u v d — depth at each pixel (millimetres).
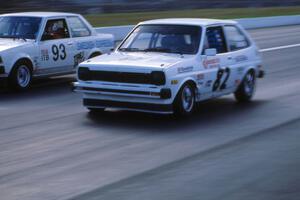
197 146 19141
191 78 23578
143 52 24938
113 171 16172
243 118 23984
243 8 102250
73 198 13906
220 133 21109
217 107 26547
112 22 69750
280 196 14062
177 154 18094
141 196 14023
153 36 25453
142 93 22547
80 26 34906
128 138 20219
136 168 16484
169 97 22500
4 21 33250
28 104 27141
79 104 27156
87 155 17938
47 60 32312
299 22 95000
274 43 60781
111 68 23078
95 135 20688
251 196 14062
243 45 27953
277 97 29500
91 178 15508
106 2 76125
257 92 31078
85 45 34781
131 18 74875
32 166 16703
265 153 18297
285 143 19703
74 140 19938
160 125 22359
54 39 32906
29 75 31438
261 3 105938
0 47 30500
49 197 13992
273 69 40875
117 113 24734
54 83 34281
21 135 20734
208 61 24766
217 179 15445
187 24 25312
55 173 16000
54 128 21875
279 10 104375
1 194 14242
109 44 36719
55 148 18844
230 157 17766
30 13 33938
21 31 32500
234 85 26969
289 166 16781
